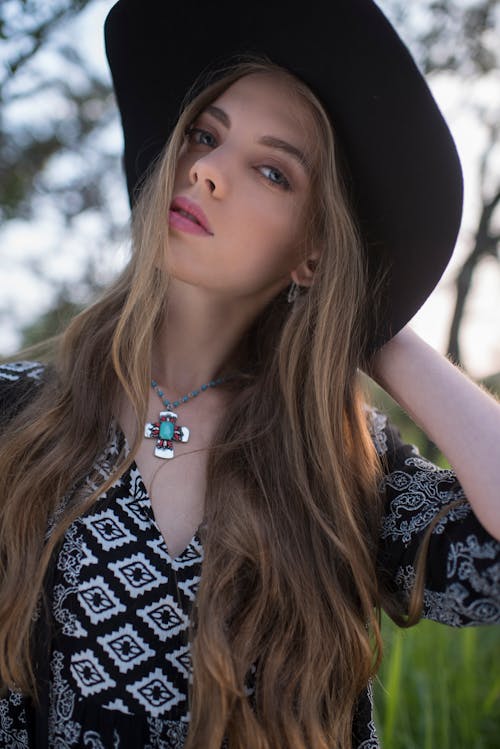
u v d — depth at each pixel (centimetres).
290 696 118
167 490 126
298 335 136
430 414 127
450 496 127
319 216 133
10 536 117
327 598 125
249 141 127
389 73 121
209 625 115
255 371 144
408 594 127
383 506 134
